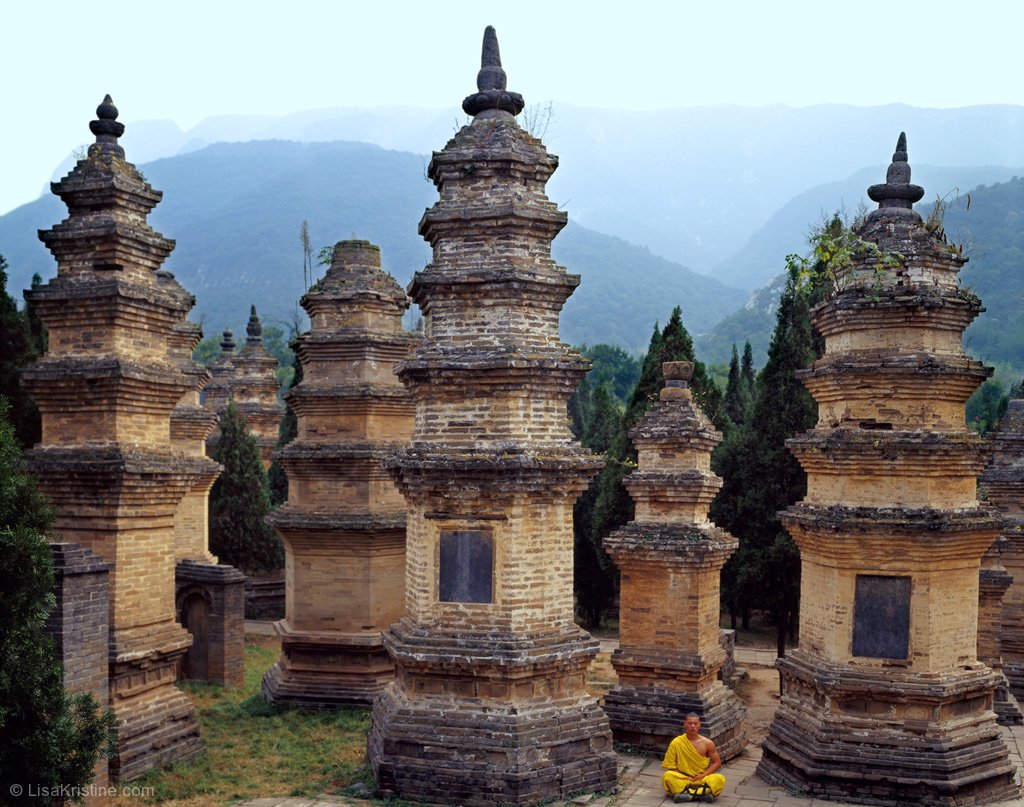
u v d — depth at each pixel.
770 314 173.88
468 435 20.11
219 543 46.09
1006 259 108.50
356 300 29.19
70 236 22.03
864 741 19.50
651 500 24.67
